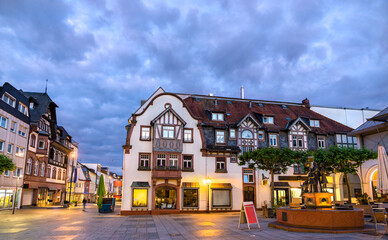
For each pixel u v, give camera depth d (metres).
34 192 40.75
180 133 30.47
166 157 29.77
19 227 16.69
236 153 32.22
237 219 21.20
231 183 31.33
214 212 30.11
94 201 79.25
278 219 15.13
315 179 14.77
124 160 29.53
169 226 17.14
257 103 40.25
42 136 41.56
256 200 31.58
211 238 11.88
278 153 23.53
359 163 24.05
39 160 41.66
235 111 37.16
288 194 32.56
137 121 30.64
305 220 13.23
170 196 29.56
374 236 11.22
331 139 35.88
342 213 12.69
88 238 12.44
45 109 43.53
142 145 30.09
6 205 33.44
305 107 41.88
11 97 33.59
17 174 35.72
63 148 52.81
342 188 33.38
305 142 34.66
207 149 31.30
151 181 29.38
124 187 28.73
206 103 37.69
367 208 18.62
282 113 38.78
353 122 41.50
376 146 27.52
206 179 29.67
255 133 33.69
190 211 29.55
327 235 11.67
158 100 31.58
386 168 15.62
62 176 52.72
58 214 28.08
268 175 32.38
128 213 28.12
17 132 34.91
